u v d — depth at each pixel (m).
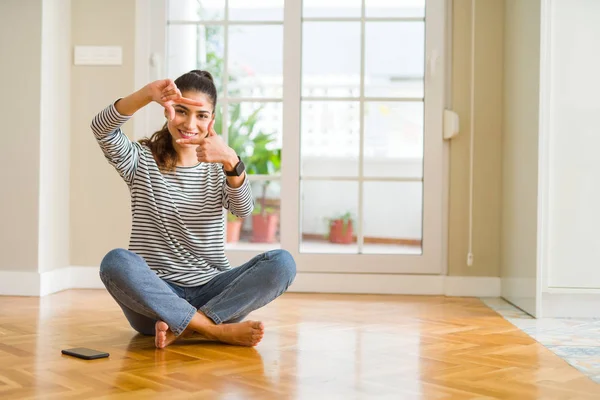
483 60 4.22
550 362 2.45
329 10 4.33
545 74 3.50
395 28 4.32
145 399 1.89
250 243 4.74
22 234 4.01
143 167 2.65
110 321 3.14
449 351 2.61
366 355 2.51
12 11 4.02
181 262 2.68
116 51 4.30
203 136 2.64
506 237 4.06
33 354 2.45
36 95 4.01
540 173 3.48
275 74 4.47
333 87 4.34
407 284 4.27
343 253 4.32
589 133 3.51
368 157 4.34
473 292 4.23
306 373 2.22
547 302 3.49
